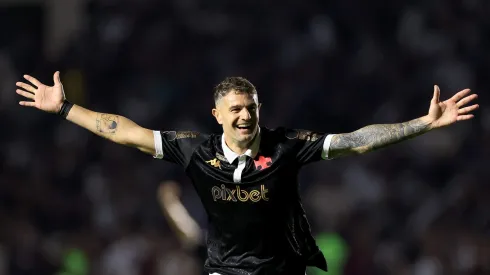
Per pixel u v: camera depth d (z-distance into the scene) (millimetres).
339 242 39250
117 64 58719
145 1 60750
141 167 51125
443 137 49094
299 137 19719
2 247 48125
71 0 63312
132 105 56344
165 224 47281
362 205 46344
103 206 49531
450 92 52812
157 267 44750
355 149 19531
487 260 43469
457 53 54688
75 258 44281
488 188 46375
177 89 56156
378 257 43812
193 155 19953
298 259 19906
